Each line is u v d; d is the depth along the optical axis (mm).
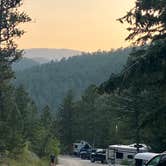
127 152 100875
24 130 83875
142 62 25641
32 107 122812
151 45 26312
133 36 29094
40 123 117312
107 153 105500
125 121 112188
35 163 84312
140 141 112000
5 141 54500
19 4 42875
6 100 49594
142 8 28000
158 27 27719
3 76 44406
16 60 43875
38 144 110562
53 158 88312
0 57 43094
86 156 149250
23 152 81000
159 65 25609
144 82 26469
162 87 27125
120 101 105188
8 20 42531
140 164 62000
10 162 67188
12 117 57156
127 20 28844
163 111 27750
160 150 82688
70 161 124500
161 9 27266
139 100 91125
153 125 28266
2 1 42406
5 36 42844
